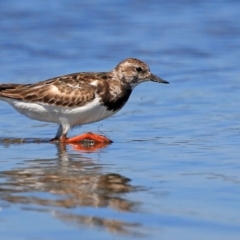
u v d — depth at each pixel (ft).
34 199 39.37
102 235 34.22
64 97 53.06
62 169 45.73
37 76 75.61
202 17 105.40
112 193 40.32
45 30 97.50
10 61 82.48
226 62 82.07
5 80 73.82
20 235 34.42
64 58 84.23
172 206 38.04
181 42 92.12
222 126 57.31
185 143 52.44
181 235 34.14
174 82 73.41
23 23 100.07
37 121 60.29
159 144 52.39
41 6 107.65
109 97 53.72
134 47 89.61
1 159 48.70
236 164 46.26
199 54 86.38
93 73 54.80
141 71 54.80
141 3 112.27
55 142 54.08
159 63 82.33
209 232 34.47
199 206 38.01
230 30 97.91
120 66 54.44
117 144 52.85
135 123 59.11
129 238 33.83
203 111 62.23
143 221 35.94
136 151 50.47
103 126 58.49
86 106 53.26
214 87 70.79
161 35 96.12
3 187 41.68
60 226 35.40
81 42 91.97
